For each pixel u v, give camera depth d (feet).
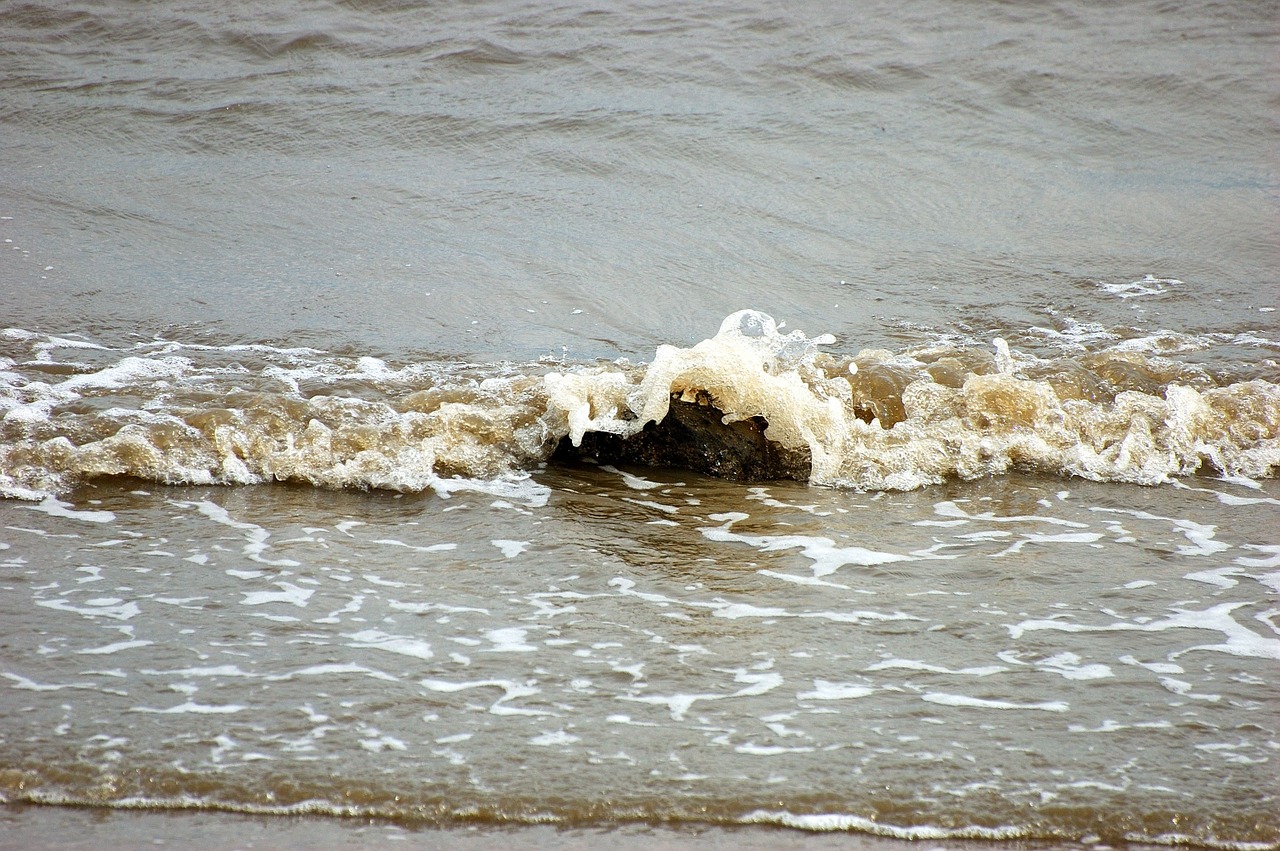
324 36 141.28
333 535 56.29
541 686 42.42
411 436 66.59
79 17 143.43
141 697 40.78
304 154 118.01
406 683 42.34
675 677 43.27
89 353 78.84
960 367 75.97
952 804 36.35
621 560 54.19
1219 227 110.32
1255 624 48.62
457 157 118.73
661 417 67.26
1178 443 69.82
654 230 106.22
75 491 60.34
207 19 144.25
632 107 129.08
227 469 63.31
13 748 37.52
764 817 35.73
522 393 71.51
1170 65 140.15
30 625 45.65
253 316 87.56
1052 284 98.99
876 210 112.06
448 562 53.47
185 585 49.93
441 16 147.33
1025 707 41.68
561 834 34.96
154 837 34.22
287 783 36.50
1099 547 56.95
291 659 43.83
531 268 98.17
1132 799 36.65
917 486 65.51
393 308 90.48
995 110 131.95
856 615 48.83
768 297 95.40
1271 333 89.25
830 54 141.08
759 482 66.33
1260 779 37.70
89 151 116.37
